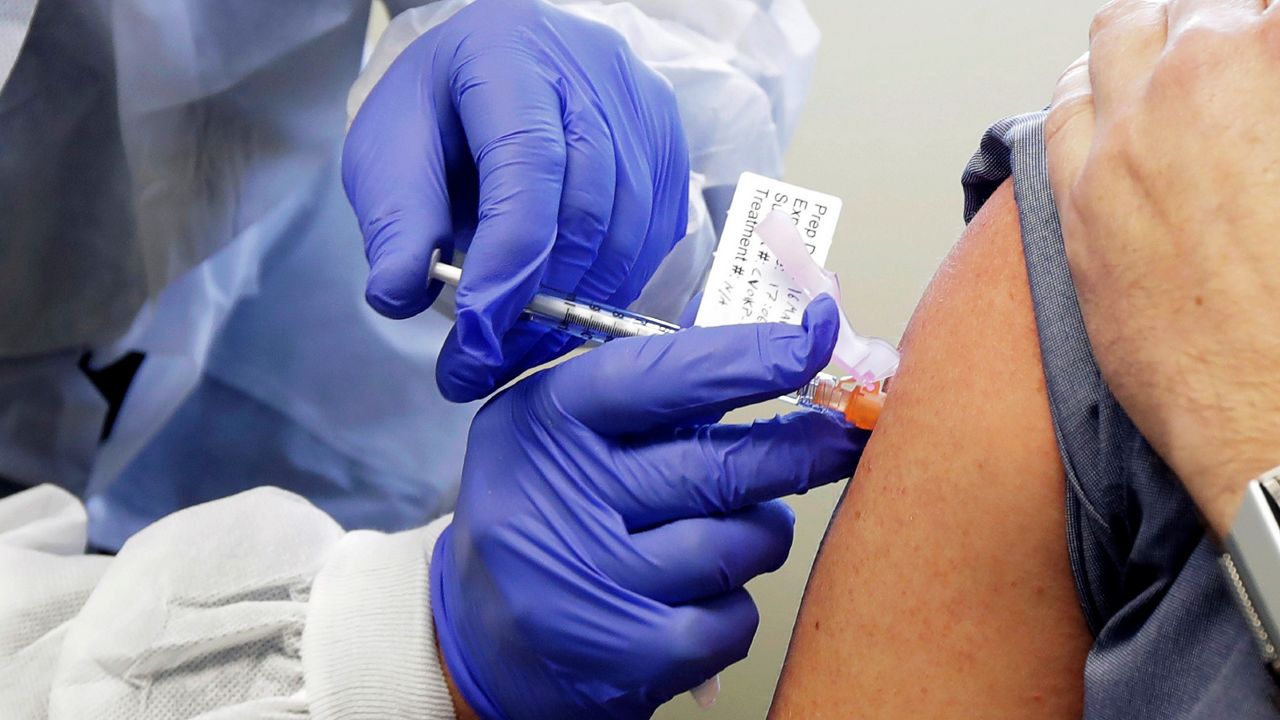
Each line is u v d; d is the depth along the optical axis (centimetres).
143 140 52
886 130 63
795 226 39
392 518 63
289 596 44
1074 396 33
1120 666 31
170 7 50
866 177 64
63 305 54
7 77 48
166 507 60
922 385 36
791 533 42
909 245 64
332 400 61
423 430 62
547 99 43
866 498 36
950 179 63
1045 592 34
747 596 42
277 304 59
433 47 46
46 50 49
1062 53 60
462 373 40
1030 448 34
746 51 60
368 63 53
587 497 40
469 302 40
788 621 67
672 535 40
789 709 36
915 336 37
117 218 53
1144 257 30
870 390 39
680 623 40
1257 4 31
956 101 62
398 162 43
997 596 34
